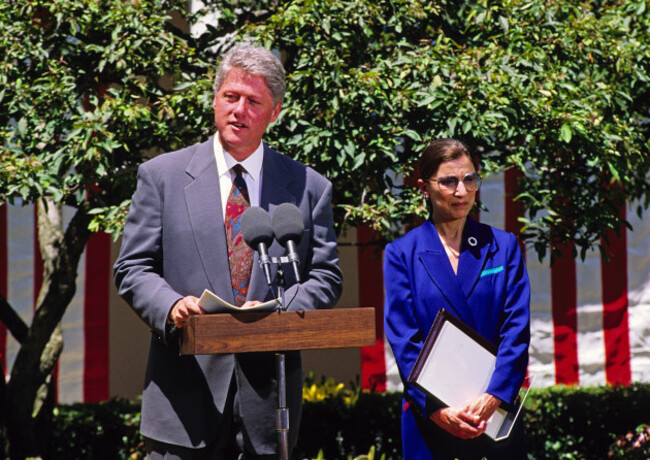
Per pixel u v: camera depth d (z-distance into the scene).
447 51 10.98
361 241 19.31
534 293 20.08
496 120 10.20
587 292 20.08
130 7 10.74
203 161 6.56
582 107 10.62
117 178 11.73
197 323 5.48
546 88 10.59
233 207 6.47
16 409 13.38
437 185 7.48
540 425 15.07
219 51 12.12
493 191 19.50
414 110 10.98
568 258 19.97
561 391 17.02
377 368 19.38
